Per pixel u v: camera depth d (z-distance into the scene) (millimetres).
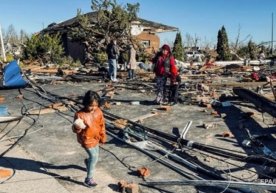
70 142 9273
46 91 16781
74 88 17672
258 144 8727
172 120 11203
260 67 27328
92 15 37062
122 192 6473
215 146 8734
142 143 8820
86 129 6461
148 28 39250
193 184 6469
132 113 12172
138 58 32781
